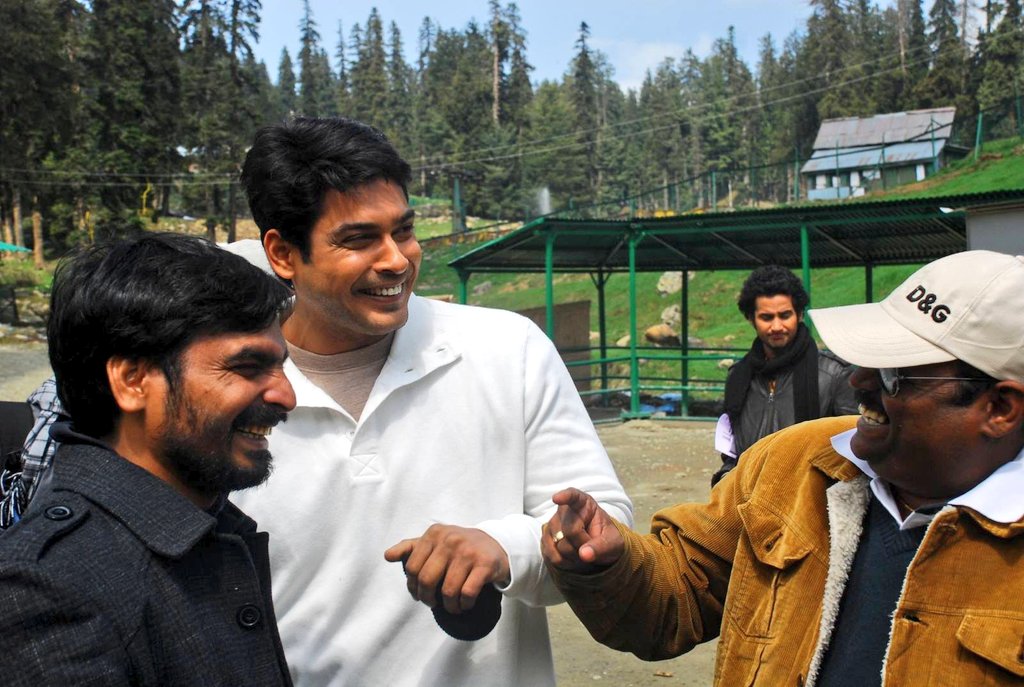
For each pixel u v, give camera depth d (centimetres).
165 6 5734
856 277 2820
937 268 157
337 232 185
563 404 213
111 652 123
